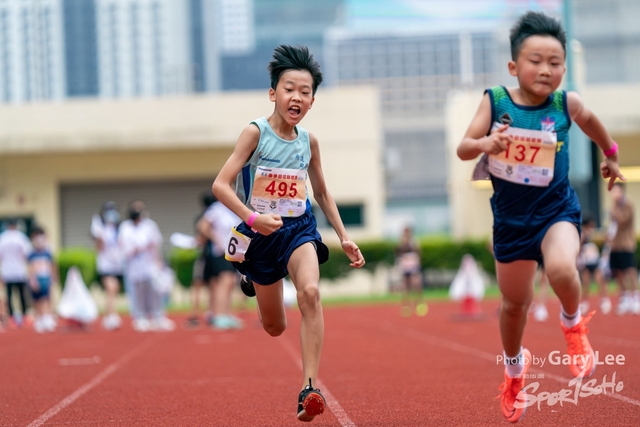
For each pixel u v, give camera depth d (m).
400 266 33.44
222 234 26.69
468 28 147.88
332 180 50.25
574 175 38.12
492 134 8.08
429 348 18.66
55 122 50.19
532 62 8.38
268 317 9.23
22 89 139.12
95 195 50.59
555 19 8.52
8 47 139.62
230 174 8.66
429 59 130.25
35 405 11.51
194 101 50.44
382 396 11.55
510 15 91.62
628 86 52.09
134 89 197.25
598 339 18.84
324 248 9.10
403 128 92.69
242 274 9.32
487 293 45.81
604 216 51.59
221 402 11.40
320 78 8.95
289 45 8.90
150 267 27.94
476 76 113.25
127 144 48.75
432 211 79.00
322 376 14.00
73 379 14.49
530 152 8.47
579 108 8.72
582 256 28.78
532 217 8.45
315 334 8.47
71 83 187.38
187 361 17.12
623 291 28.42
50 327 29.28
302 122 50.22
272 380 13.73
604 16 68.25
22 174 50.19
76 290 27.88
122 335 25.47
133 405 11.31
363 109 50.34
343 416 9.95
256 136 8.81
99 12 192.62
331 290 49.56
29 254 29.17
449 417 9.65
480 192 54.19
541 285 26.41
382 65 132.12
